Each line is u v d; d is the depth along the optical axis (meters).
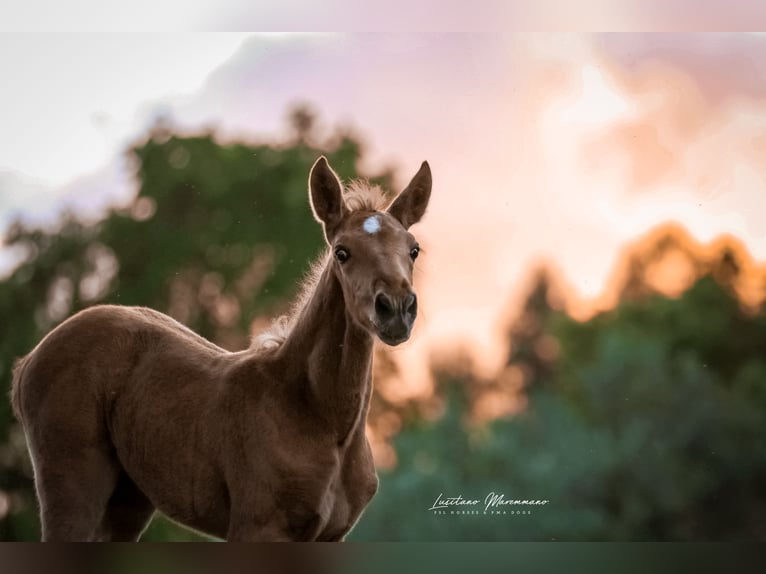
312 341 16.38
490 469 57.72
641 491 59.31
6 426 56.97
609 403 63.22
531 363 72.19
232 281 61.16
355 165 64.56
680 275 76.12
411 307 15.08
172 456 17.05
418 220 17.69
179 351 17.95
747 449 61.53
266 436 16.11
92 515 17.56
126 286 60.91
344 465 16.48
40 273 61.31
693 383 63.41
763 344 73.88
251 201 63.06
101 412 17.75
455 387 66.44
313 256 61.62
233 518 16.33
